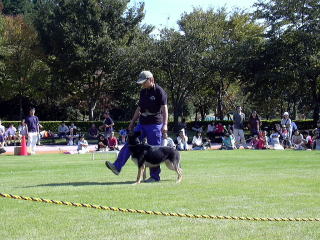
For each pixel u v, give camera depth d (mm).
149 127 9164
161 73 41125
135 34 46781
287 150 20734
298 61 35375
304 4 35656
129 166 12477
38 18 47656
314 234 5078
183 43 38250
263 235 5008
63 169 11773
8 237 4840
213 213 6027
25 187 8109
